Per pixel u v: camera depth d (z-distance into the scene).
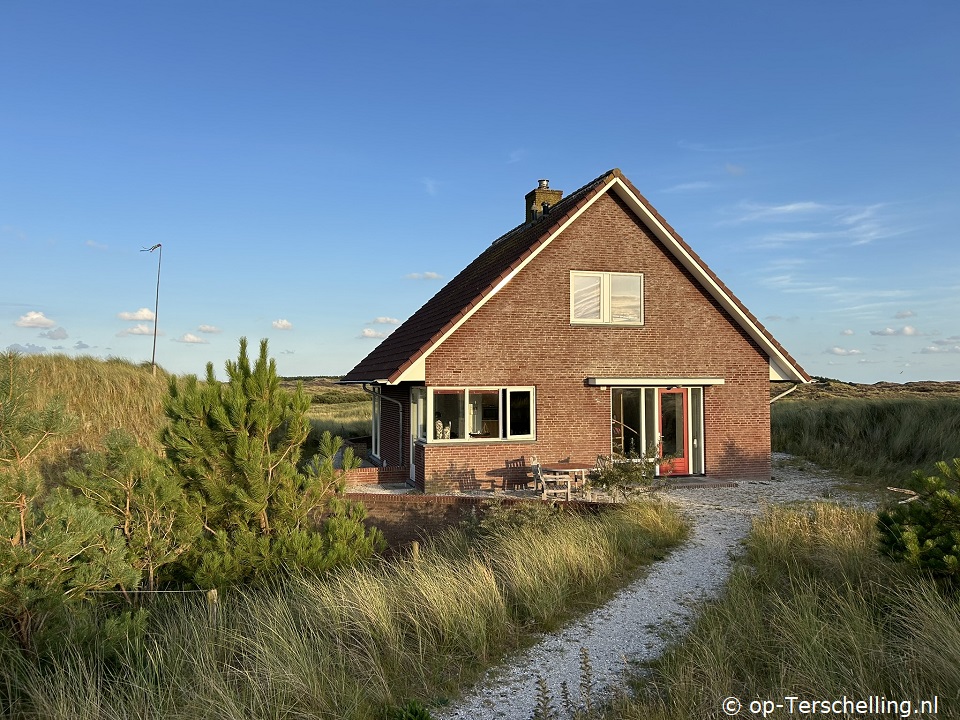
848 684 5.88
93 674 6.31
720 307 19.05
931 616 6.49
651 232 18.61
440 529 14.31
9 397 7.60
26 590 6.81
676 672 6.51
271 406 10.33
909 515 7.73
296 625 7.79
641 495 14.36
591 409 18.11
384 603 8.01
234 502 9.93
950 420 21.88
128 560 8.64
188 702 5.98
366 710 6.13
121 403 20.03
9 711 5.96
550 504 13.53
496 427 17.55
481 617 7.94
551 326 17.88
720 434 18.94
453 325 16.97
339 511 10.72
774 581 8.96
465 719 6.02
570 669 7.02
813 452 22.55
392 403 21.31
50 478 15.80
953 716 5.32
